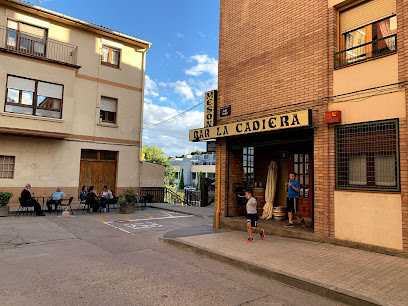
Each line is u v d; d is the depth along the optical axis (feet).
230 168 34.06
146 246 25.82
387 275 16.46
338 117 23.12
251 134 29.63
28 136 50.80
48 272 18.06
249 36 32.45
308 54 26.25
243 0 33.60
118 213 47.62
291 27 27.99
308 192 31.30
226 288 15.89
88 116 57.36
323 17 25.31
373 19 22.98
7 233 29.37
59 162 53.57
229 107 33.81
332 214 23.45
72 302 13.66
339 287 14.88
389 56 21.08
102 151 59.93
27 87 48.49
